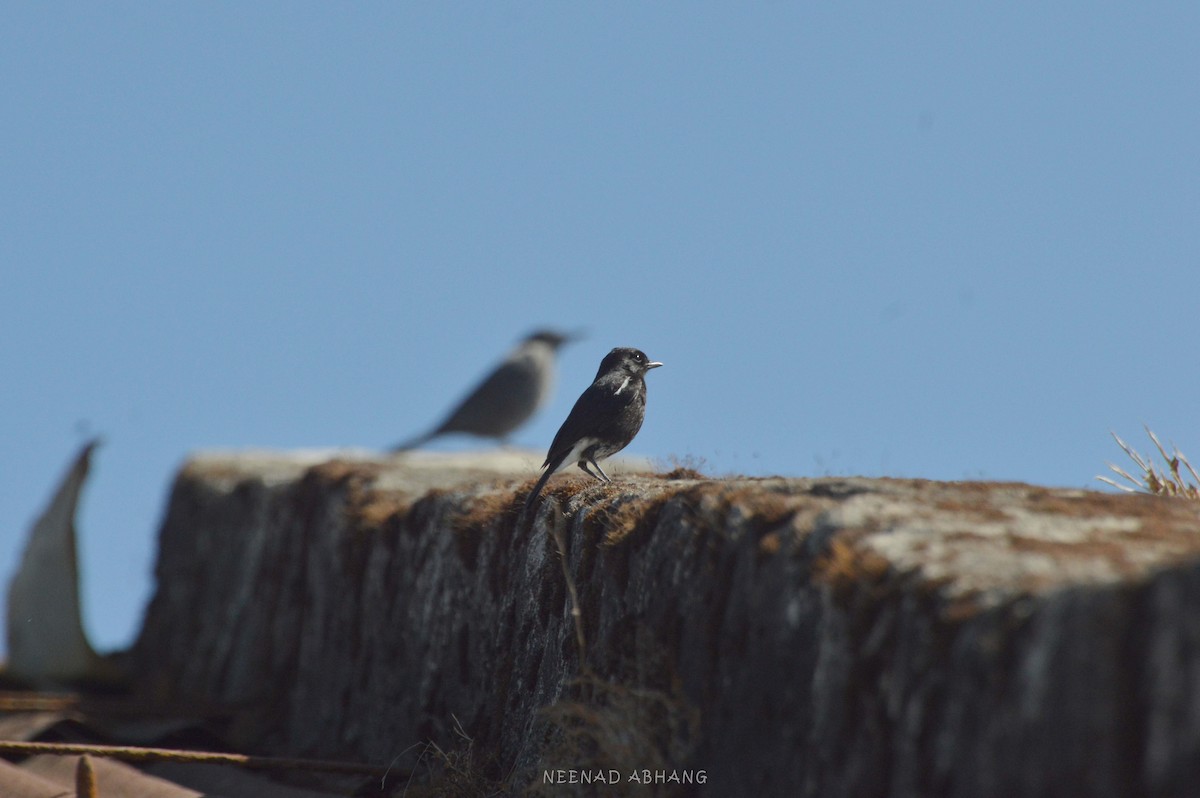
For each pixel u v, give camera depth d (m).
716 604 9.00
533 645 11.95
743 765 8.17
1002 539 7.75
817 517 8.53
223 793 12.66
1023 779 6.00
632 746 9.05
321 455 24.58
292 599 18.95
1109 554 7.25
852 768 7.13
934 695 6.66
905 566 7.34
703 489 9.95
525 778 10.92
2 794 12.06
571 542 11.69
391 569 15.75
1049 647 6.06
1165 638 5.55
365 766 13.55
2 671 22.12
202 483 24.36
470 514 14.16
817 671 7.62
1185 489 13.06
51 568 22.05
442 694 13.86
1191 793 5.28
